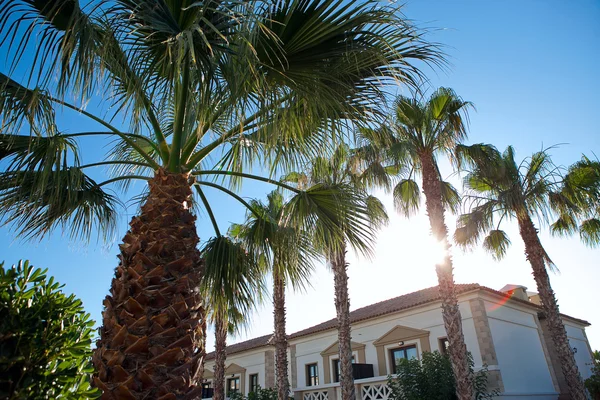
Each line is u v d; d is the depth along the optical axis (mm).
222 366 14938
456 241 13164
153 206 3840
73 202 4852
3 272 2217
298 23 3531
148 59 3689
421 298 17922
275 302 13961
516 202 11133
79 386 2312
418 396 11367
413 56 4102
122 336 3152
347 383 10594
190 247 3764
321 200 5672
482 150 11297
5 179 4340
